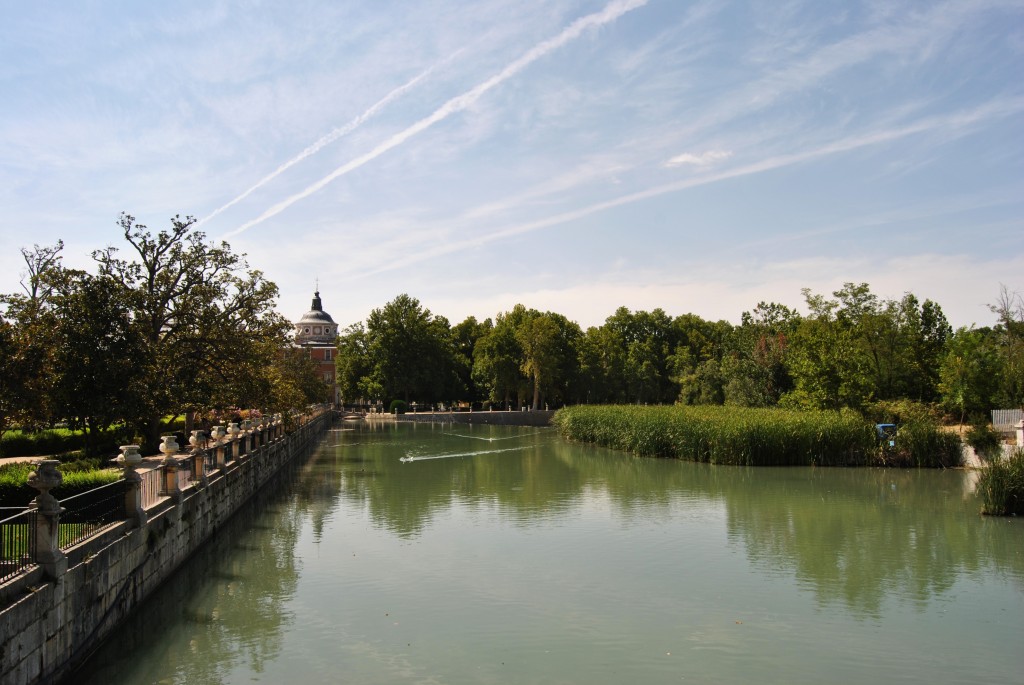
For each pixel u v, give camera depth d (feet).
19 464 69.26
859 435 130.41
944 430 131.64
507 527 80.94
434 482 118.32
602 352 326.44
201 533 69.56
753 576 61.16
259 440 114.62
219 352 104.17
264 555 68.74
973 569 63.16
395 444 193.77
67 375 73.20
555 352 296.51
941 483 110.83
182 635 47.75
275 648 45.55
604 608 53.16
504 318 333.42
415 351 323.78
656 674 41.73
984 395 156.66
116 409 75.77
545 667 42.68
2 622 30.66
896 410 155.84
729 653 44.78
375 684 40.29
